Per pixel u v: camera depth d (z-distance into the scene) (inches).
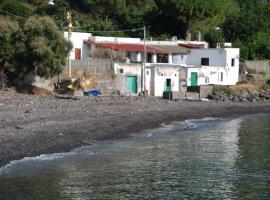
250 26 4293.8
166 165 1331.2
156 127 1955.0
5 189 1057.5
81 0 4318.4
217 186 1143.0
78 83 2544.3
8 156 1289.4
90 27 3875.5
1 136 1449.3
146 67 2886.3
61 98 2336.4
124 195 1060.5
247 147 1610.5
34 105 2039.9
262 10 4667.8
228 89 3080.7
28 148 1379.2
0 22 2378.2
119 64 2765.7
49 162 1286.9
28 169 1208.2
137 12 4222.4
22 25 2416.3
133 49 3164.4
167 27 4148.6
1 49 2337.6
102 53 3078.2
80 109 2063.2
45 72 2361.0
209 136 1820.9
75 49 3120.1
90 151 1453.0
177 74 3016.7
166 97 2797.7
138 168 1286.9
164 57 3329.2
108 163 1325.0
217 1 3981.3
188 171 1273.4
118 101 2413.9
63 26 3543.3
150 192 1085.1
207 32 4030.5
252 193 1093.8
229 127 2068.2
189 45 3570.4
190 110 2450.8
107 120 1923.0
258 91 3265.3
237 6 4579.2
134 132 1807.3
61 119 1815.9
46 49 2317.9
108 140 1633.9
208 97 2965.1
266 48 4018.2
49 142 1467.8
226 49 3380.9
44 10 4040.4
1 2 3521.2
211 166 1332.4
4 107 1930.4
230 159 1421.0
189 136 1808.6
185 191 1099.9
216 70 3316.9
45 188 1078.4
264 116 2481.5
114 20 4197.8
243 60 3750.0
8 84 2405.3
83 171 1229.1
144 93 2844.5
